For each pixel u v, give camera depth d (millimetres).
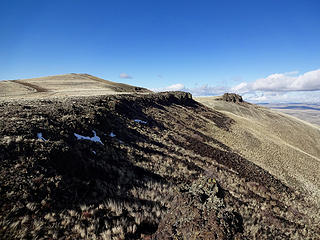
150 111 31891
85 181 7984
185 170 13867
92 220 6152
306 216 12898
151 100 39219
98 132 14477
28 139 8570
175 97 53406
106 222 6234
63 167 8086
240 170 18344
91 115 16594
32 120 11273
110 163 10922
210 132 33656
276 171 23344
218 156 20750
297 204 14703
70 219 5918
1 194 5547
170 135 23453
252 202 11977
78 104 19922
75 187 7398
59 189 6785
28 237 4852
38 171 6992
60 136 10602
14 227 4914
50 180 6875
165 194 9336
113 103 24797
